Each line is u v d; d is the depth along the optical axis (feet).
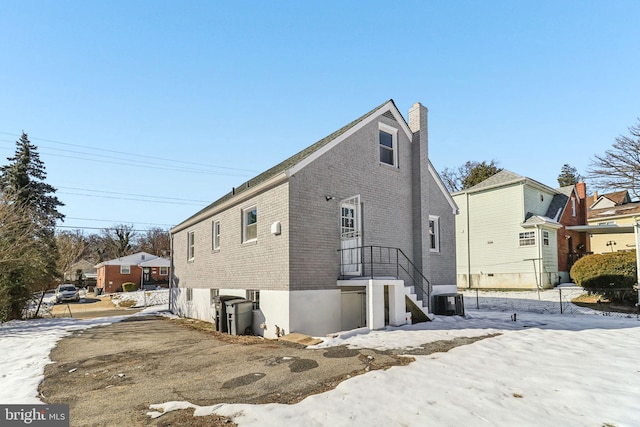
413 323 39.17
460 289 85.66
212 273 51.85
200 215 56.08
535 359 23.81
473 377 19.94
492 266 87.35
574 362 23.09
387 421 14.62
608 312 51.26
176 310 67.72
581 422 14.55
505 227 85.81
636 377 19.93
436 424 14.37
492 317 45.21
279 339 32.42
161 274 163.43
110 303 109.81
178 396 18.33
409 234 46.80
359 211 39.70
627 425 14.29
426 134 49.55
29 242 60.34
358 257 39.50
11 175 126.31
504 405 16.16
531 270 80.23
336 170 39.32
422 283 45.62
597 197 131.34
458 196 96.17
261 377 21.03
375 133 44.42
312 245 36.17
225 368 23.32
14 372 23.95
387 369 21.62
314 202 36.91
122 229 226.58
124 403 17.62
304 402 16.69
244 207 43.45
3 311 54.70
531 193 87.04
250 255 41.14
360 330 33.17
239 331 37.60
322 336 34.71
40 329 45.14
